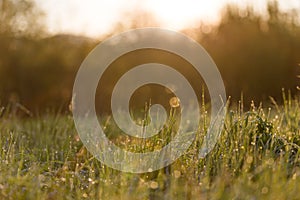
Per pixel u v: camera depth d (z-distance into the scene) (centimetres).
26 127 643
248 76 1020
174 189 340
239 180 337
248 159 369
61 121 633
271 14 1096
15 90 1286
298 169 367
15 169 409
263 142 419
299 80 998
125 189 349
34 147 516
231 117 426
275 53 1029
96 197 361
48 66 1288
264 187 324
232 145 393
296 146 408
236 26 1082
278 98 976
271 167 359
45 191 369
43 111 1120
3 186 365
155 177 383
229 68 1041
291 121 480
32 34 1366
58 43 1343
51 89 1278
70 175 413
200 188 338
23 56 1312
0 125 613
